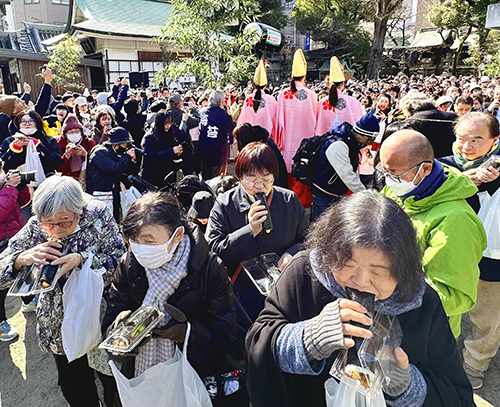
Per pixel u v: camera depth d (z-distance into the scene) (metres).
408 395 1.11
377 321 1.09
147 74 20.72
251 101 5.36
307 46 36.75
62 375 2.12
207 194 2.68
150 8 28.83
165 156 4.95
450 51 35.91
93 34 22.91
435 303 1.19
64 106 6.58
